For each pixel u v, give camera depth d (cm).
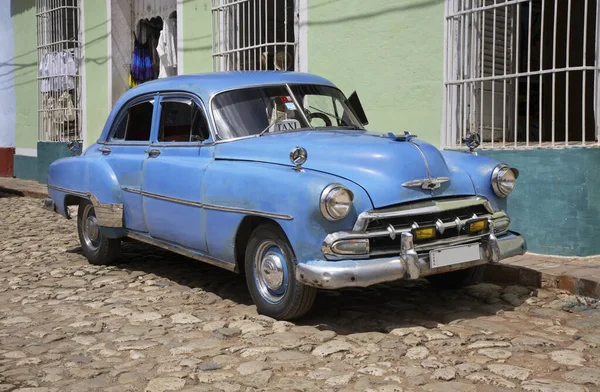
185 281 614
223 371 387
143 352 423
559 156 631
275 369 387
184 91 579
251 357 408
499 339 432
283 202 443
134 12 1326
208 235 518
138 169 604
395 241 440
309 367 390
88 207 686
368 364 392
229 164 507
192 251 552
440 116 741
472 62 712
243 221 486
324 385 363
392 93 792
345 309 506
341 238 421
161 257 721
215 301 541
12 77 1703
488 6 684
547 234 642
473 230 467
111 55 1309
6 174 1747
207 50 1084
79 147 753
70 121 1447
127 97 660
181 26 1138
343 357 405
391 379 370
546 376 372
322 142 486
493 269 596
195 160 544
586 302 517
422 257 440
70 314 511
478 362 393
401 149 461
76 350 430
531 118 814
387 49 795
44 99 1516
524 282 573
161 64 1243
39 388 366
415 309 509
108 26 1309
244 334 450
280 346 425
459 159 518
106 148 667
